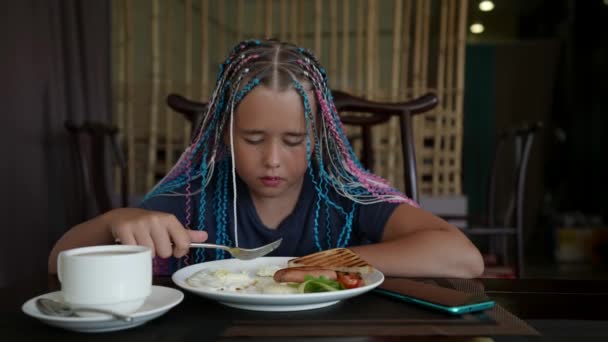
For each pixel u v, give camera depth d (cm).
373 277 82
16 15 257
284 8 361
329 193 131
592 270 518
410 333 62
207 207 128
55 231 286
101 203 319
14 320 67
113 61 355
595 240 598
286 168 107
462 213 358
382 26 438
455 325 66
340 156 125
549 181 768
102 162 321
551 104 758
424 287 79
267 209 128
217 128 117
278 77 104
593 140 767
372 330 63
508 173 740
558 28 765
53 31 288
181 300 69
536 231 750
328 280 76
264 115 103
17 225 256
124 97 349
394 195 127
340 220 128
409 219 117
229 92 112
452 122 366
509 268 263
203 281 79
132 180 350
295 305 70
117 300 63
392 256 97
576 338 62
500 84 762
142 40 394
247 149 107
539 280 94
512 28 761
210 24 455
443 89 368
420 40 362
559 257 599
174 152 353
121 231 88
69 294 63
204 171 123
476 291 84
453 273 99
